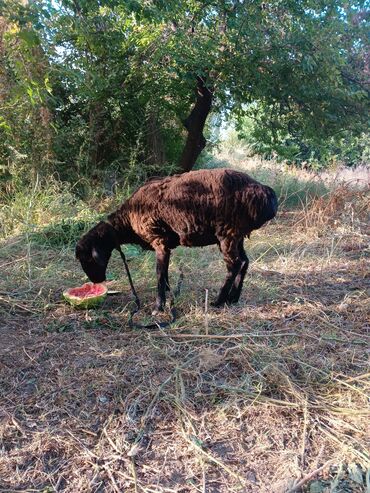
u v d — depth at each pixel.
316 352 3.59
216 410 2.95
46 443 2.68
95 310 4.35
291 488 2.36
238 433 2.77
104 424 2.84
